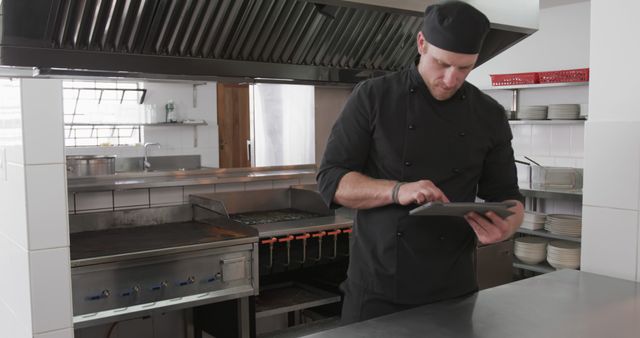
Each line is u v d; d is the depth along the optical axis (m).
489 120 1.71
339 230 3.37
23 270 2.29
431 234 1.61
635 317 1.35
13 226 2.40
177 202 3.50
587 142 1.79
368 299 1.66
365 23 2.68
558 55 5.13
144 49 2.25
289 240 3.17
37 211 2.21
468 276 1.70
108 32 2.10
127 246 2.75
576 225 4.36
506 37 2.50
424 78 1.61
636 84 1.67
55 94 2.22
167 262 2.72
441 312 1.40
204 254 2.81
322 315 3.71
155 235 3.04
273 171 4.16
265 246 3.11
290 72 2.67
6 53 1.88
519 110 5.05
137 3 2.08
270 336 3.31
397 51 2.97
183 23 2.24
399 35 2.87
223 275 2.88
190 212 3.50
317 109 4.53
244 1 2.29
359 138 1.66
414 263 1.61
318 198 3.69
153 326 3.32
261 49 2.55
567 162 5.13
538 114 4.94
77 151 5.30
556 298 1.51
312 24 2.55
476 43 1.41
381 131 1.64
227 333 3.12
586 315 1.36
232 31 2.38
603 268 1.78
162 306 2.70
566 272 1.80
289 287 3.73
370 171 1.71
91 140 5.43
